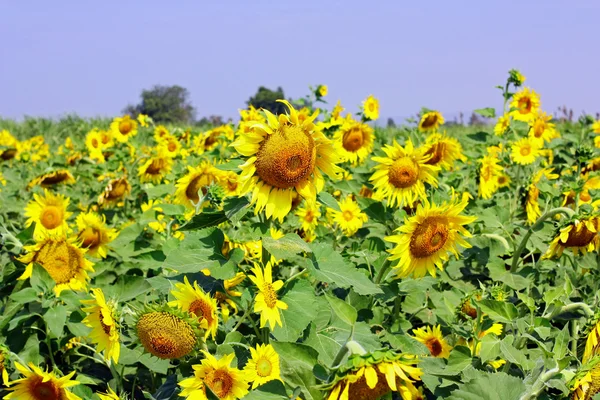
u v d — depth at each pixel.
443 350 1.97
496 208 2.43
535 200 2.72
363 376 1.42
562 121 7.01
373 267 2.25
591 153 2.89
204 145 4.73
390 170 2.40
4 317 2.04
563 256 2.54
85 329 2.00
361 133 3.46
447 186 2.79
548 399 1.64
